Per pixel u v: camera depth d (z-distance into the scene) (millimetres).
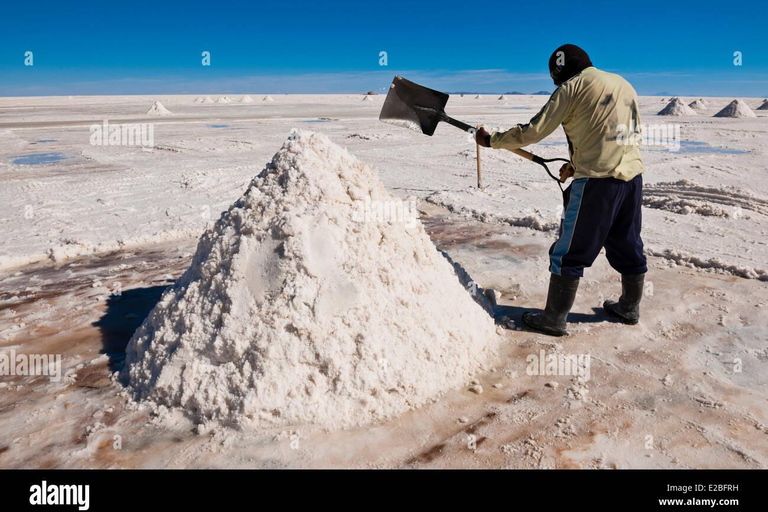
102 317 3459
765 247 4707
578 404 2348
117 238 5488
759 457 1967
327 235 2510
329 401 2215
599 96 2629
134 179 8992
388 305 2465
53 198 7543
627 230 2934
